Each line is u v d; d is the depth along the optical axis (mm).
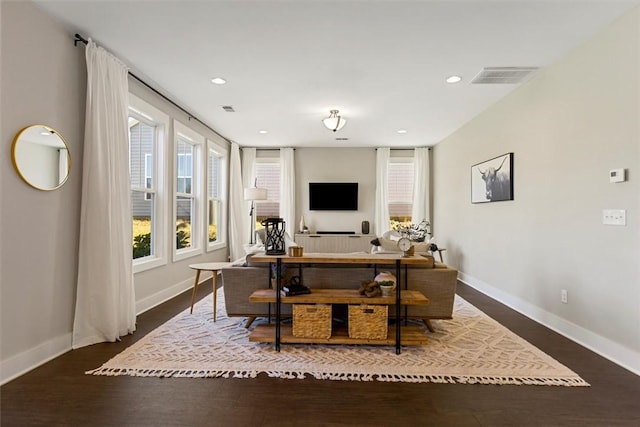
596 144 2703
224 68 3338
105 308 2812
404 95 4059
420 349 2713
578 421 1812
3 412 1851
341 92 3979
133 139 3910
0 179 2129
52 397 2002
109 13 2434
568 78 3025
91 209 2740
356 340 2682
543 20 2496
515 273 3885
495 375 2295
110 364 2422
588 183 2789
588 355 2613
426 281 2998
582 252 2859
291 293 2729
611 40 2547
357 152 7285
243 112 4789
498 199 4215
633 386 2156
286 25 2572
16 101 2221
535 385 2176
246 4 2318
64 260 2635
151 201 4184
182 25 2582
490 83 3693
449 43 2836
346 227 7312
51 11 2414
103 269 2805
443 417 1846
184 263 4797
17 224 2242
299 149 7332
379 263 2744
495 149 4332
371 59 3131
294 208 7250
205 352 2645
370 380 2236
